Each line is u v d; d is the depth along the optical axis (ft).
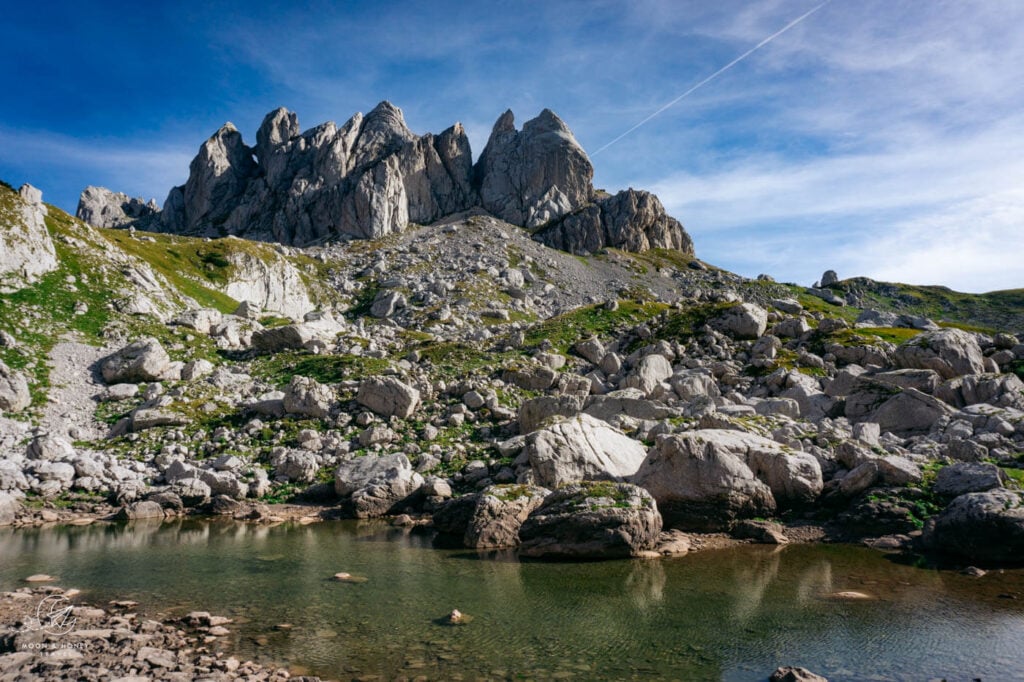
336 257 484.74
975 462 90.07
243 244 404.16
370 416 139.54
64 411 144.56
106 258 237.04
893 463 88.99
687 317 210.59
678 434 91.15
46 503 106.32
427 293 412.16
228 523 98.99
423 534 90.74
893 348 167.12
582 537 75.00
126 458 125.90
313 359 187.62
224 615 54.54
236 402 154.71
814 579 64.34
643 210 606.14
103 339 186.09
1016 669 41.86
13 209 210.79
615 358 180.55
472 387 155.94
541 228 590.55
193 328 213.87
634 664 43.86
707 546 79.87
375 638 49.11
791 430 109.19
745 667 43.11
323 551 79.46
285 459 122.42
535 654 45.75
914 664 42.96
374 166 577.43
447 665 43.86
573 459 100.68
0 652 45.42
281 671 42.34
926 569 67.77
